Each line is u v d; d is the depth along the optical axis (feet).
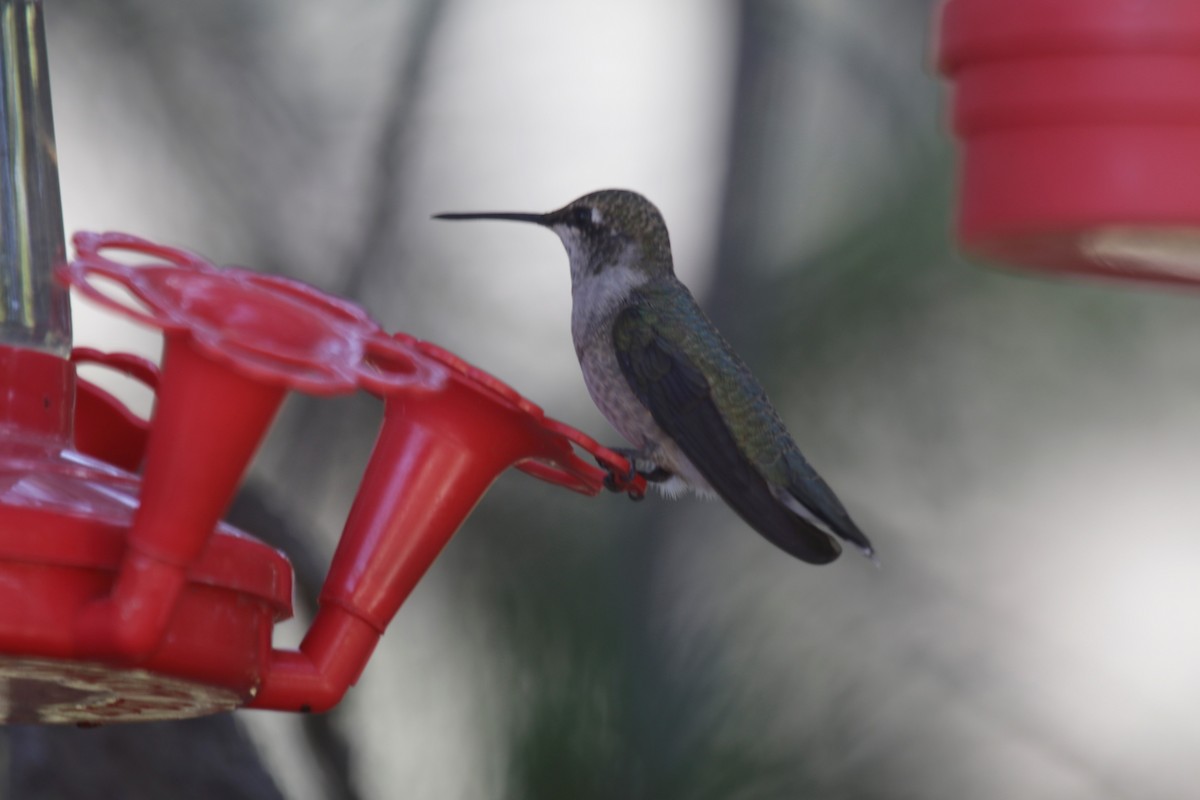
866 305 31.09
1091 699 34.40
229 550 16.62
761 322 32.35
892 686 29.07
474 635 26.35
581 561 27.07
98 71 33.91
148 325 14.29
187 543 15.35
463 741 25.57
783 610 27.40
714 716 24.53
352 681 18.85
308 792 29.37
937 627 31.12
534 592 26.45
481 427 19.27
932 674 30.81
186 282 15.34
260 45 35.09
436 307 33.81
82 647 15.38
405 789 25.96
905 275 31.07
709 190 38.55
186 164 34.06
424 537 19.13
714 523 30.45
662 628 25.94
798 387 30.99
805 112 39.34
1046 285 31.68
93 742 26.18
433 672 26.21
